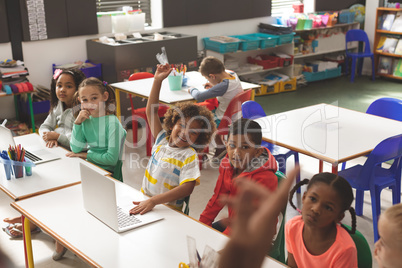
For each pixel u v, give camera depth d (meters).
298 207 3.33
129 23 5.85
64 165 2.62
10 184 2.35
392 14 7.35
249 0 6.80
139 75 4.77
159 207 2.09
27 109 4.98
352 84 7.33
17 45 5.11
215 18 6.51
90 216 2.00
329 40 7.55
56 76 3.14
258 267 0.31
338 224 1.65
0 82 4.66
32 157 2.75
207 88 4.16
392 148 2.75
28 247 2.21
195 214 3.31
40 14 5.13
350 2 7.76
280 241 1.96
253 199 0.34
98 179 1.87
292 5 7.46
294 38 7.11
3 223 3.17
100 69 5.41
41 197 2.20
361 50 7.86
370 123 3.34
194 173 2.11
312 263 1.60
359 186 2.88
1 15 4.92
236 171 2.12
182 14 6.19
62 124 3.14
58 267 2.66
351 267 1.53
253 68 6.68
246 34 6.97
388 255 1.13
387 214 1.15
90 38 5.61
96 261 1.64
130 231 1.86
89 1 5.42
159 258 1.66
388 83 7.36
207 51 6.52
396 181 3.02
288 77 7.02
